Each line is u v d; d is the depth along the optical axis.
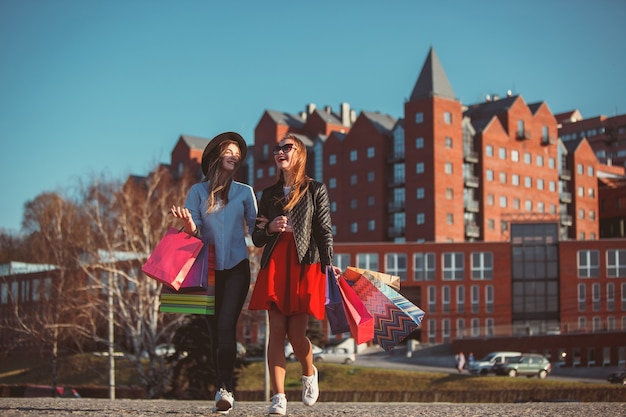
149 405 10.83
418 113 115.19
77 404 10.66
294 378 63.09
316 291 7.82
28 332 51.06
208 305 8.22
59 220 55.88
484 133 119.56
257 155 135.50
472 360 68.56
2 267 75.50
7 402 10.76
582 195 135.88
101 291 54.00
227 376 8.13
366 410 9.17
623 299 92.38
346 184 122.94
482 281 94.25
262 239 7.84
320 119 137.50
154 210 56.00
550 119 130.50
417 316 8.05
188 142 141.00
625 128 195.50
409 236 114.44
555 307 93.50
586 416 8.32
